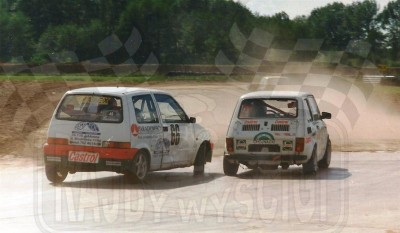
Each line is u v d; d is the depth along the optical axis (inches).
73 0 5521.7
